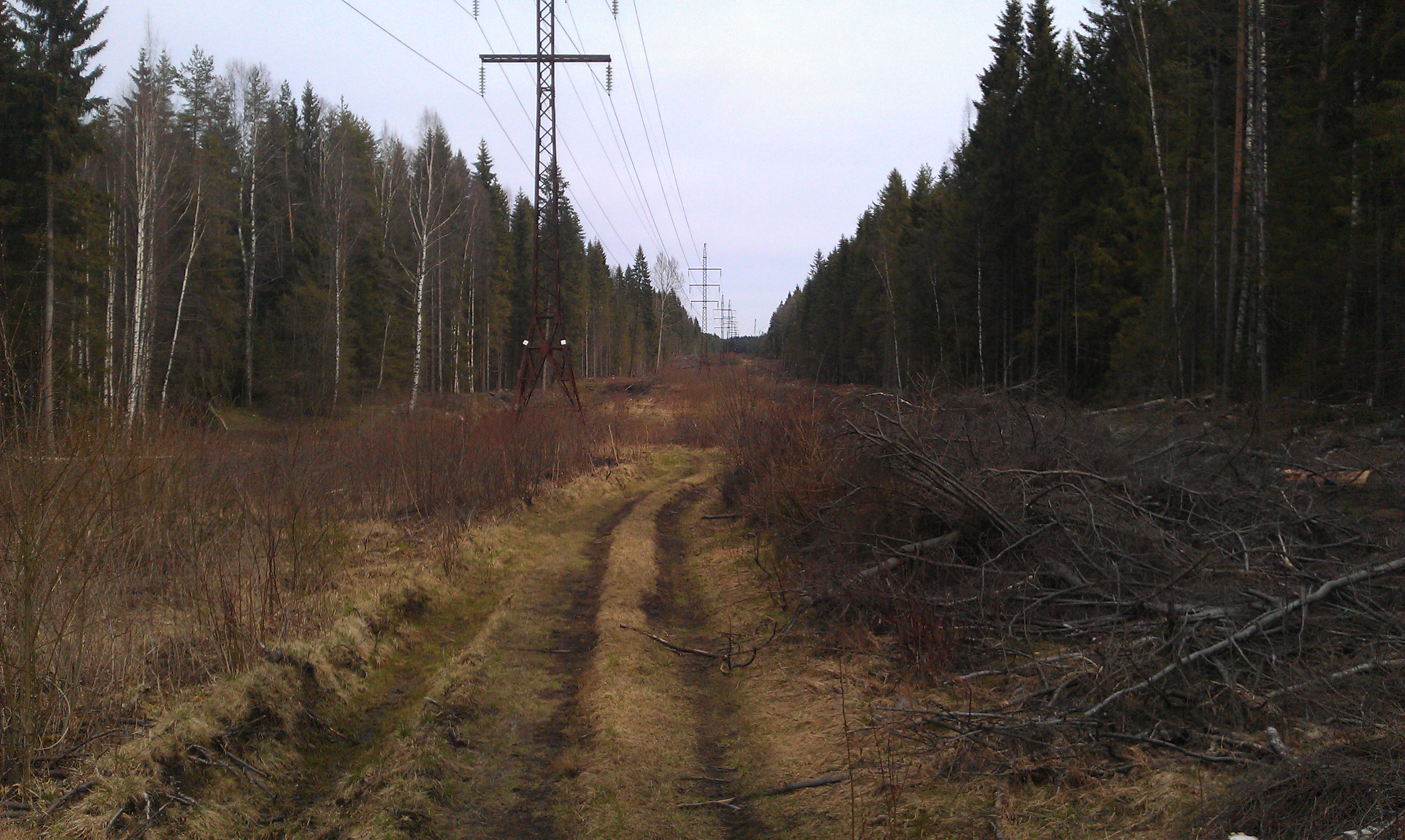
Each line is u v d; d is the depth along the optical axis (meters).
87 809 4.09
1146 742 4.72
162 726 4.92
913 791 4.67
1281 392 19.55
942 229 42.44
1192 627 5.56
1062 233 30.92
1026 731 4.94
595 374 81.31
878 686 6.29
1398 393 16.08
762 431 14.20
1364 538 6.95
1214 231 22.75
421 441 13.84
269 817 4.80
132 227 26.36
